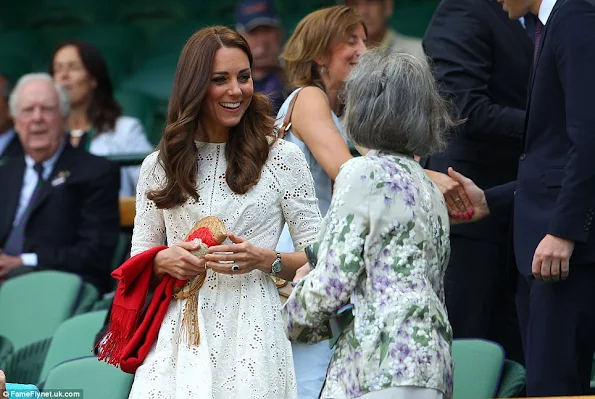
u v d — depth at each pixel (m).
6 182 24.75
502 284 19.27
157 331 14.63
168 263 14.52
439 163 19.31
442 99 13.40
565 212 15.64
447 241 13.12
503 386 16.97
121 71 37.66
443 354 12.51
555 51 16.12
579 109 15.70
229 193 14.77
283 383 14.59
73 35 39.78
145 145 28.78
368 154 13.33
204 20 39.25
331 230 12.67
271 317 14.73
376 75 13.08
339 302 12.53
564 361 15.98
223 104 14.70
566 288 16.00
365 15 27.00
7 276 23.59
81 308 22.14
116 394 18.53
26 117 24.58
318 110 17.41
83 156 24.78
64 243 24.12
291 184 14.99
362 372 12.39
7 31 40.34
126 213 26.48
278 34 28.67
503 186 17.94
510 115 18.66
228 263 14.40
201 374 14.20
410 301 12.44
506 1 16.97
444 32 19.20
